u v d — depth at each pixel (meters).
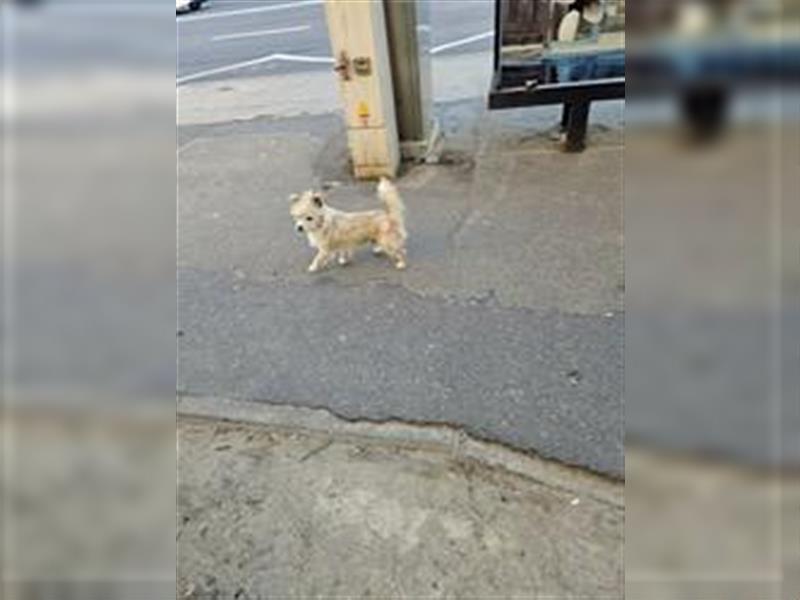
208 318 3.79
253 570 2.33
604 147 5.41
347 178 5.48
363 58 4.87
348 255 4.20
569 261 3.90
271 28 12.17
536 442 2.70
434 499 2.51
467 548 2.29
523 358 3.16
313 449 2.82
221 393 3.21
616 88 5.07
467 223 4.48
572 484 2.50
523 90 5.21
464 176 5.21
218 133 6.96
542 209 4.55
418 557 2.29
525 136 5.81
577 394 2.91
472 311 3.56
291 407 3.07
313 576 2.28
